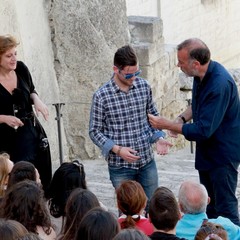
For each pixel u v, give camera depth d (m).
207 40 24.98
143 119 7.90
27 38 11.87
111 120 7.76
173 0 22.09
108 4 13.67
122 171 7.91
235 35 27.06
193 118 7.69
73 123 13.25
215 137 7.63
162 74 16.05
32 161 8.03
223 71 7.44
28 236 4.59
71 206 5.57
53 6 12.69
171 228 5.82
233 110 7.57
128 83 7.64
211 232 5.53
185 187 6.53
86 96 13.37
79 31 13.08
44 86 12.37
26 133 8.00
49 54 12.69
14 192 5.73
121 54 7.51
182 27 23.02
